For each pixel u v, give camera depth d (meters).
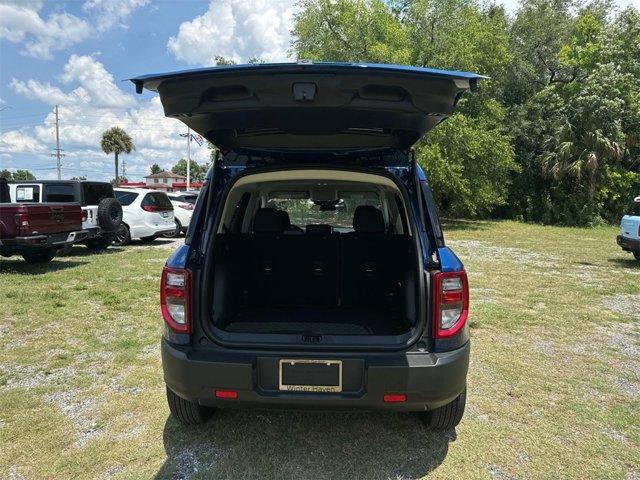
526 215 24.66
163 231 12.80
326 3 19.72
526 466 2.70
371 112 2.37
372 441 2.93
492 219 25.34
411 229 2.67
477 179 20.42
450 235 16.95
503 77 24.42
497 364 4.27
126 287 7.23
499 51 20.89
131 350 4.52
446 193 20.84
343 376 2.44
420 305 2.48
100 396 3.55
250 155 3.04
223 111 2.38
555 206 23.53
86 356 4.38
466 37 19.73
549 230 19.83
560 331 5.30
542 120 24.66
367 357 2.44
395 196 3.35
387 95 2.28
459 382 2.50
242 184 3.12
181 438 2.96
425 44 19.42
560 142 23.14
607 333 5.27
